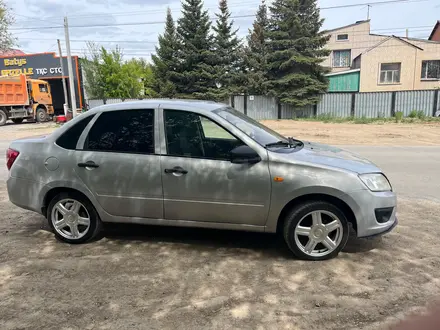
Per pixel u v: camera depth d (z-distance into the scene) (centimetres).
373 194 386
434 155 1113
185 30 3531
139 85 3912
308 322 293
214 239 464
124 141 429
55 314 307
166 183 412
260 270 381
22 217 559
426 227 496
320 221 395
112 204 433
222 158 404
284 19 2919
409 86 3166
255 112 2894
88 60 3697
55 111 3591
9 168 468
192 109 420
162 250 434
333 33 4028
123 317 302
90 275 374
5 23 2634
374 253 417
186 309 311
